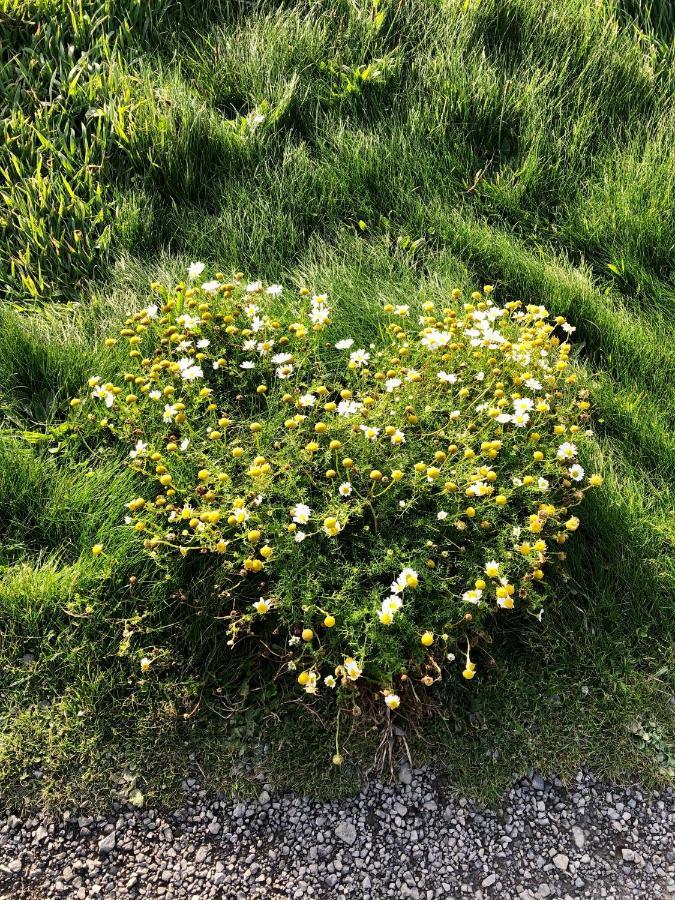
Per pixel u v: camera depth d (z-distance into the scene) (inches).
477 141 59.9
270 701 37.6
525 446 40.6
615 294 53.7
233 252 51.7
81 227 52.0
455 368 43.5
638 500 43.6
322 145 57.1
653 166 57.4
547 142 58.8
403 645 36.0
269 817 35.2
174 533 39.0
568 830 35.4
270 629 37.9
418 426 40.4
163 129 54.5
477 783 36.3
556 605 40.4
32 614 37.9
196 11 62.8
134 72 57.9
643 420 46.7
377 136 57.9
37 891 33.1
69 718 36.3
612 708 38.3
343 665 35.1
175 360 45.1
